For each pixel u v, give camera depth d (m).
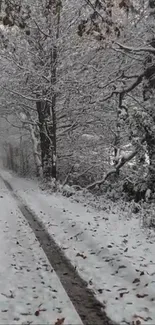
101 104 24.12
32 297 6.96
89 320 6.09
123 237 10.82
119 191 19.73
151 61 17.02
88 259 9.13
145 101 16.78
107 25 6.69
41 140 27.64
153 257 9.00
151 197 16.33
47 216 14.73
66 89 22.70
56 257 9.43
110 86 22.19
